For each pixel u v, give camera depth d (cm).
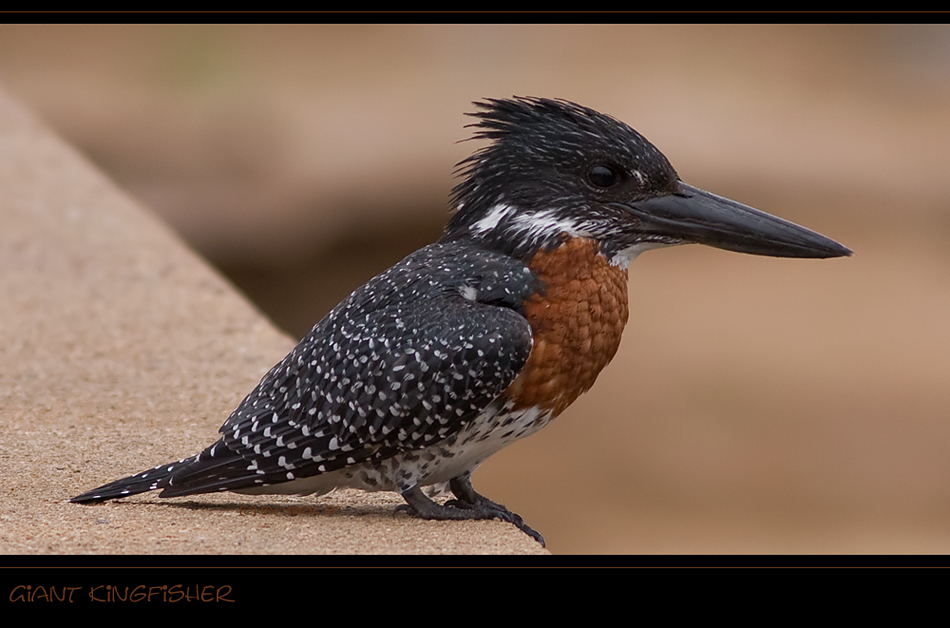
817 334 2091
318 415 556
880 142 2650
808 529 1514
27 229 1080
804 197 2500
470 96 2622
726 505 1585
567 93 2728
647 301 2247
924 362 1980
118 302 929
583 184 581
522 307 567
